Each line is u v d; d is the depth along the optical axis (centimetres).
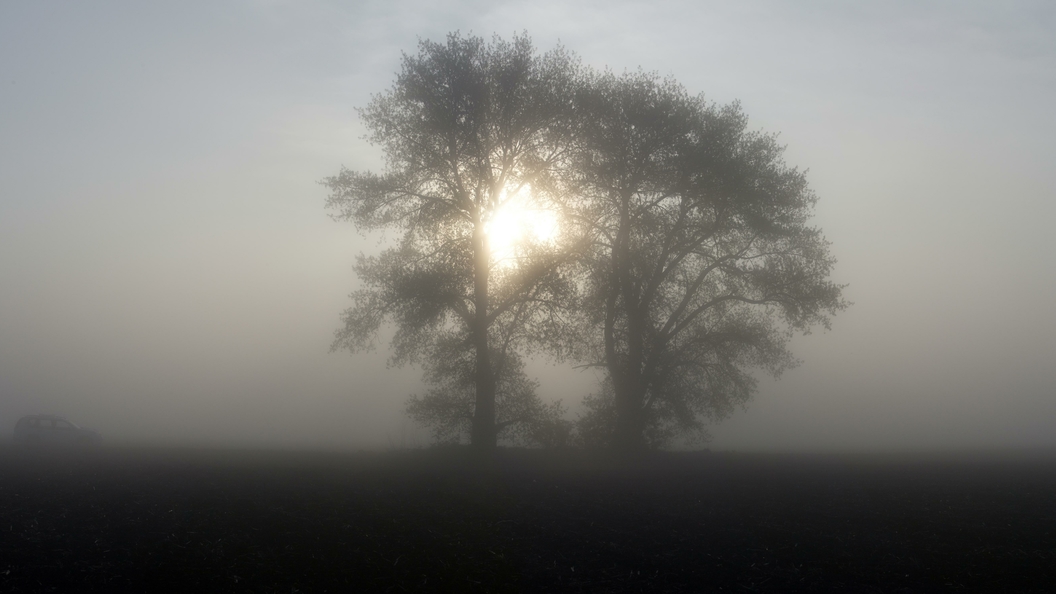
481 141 2945
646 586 935
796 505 1641
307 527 1256
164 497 1591
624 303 3219
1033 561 1088
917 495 1833
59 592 846
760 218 3006
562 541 1203
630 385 3203
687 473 2427
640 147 3041
